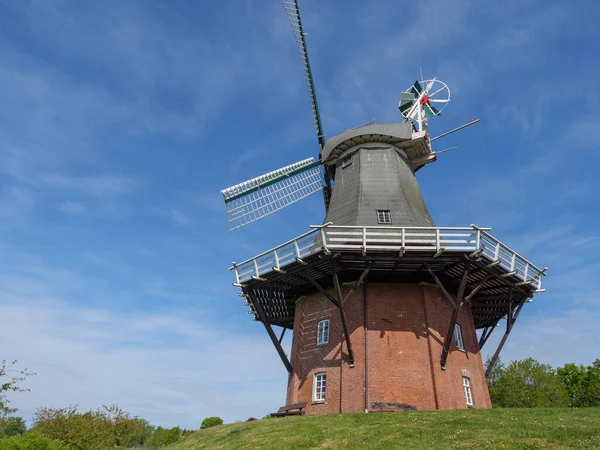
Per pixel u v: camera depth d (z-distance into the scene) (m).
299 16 31.66
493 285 20.09
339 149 25.53
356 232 18.88
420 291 20.05
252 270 20.02
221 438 16.12
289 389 20.77
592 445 9.93
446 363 18.84
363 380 18.12
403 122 25.47
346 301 19.97
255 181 26.59
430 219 22.94
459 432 11.95
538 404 44.16
